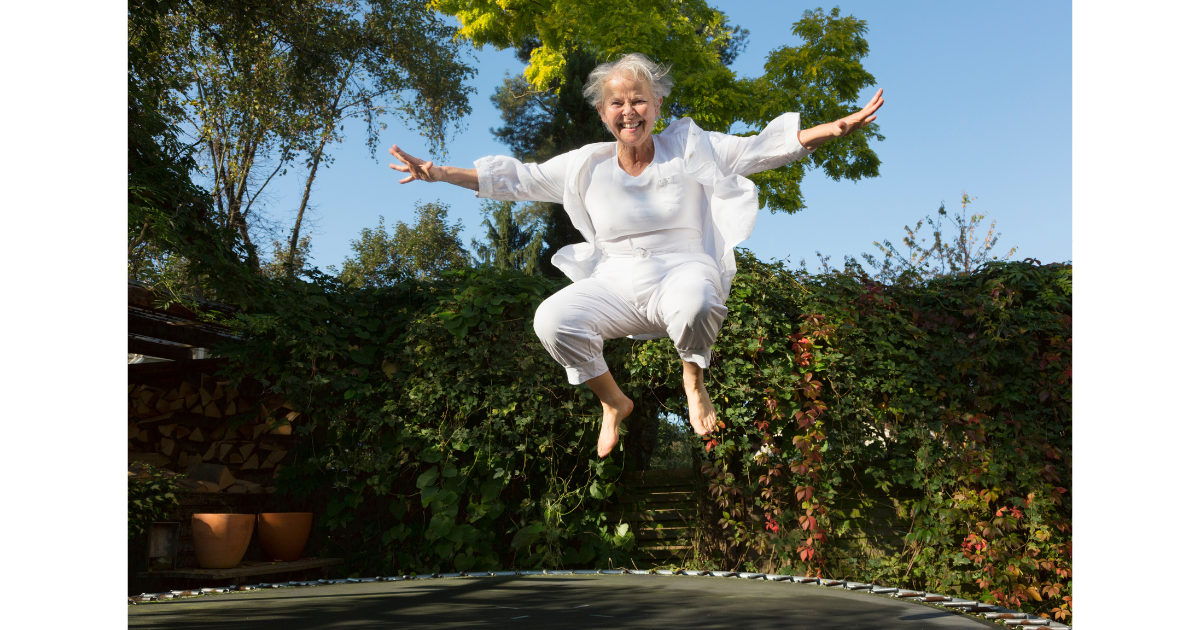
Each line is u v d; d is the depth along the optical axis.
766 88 11.75
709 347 1.92
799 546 4.24
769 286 4.43
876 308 4.46
